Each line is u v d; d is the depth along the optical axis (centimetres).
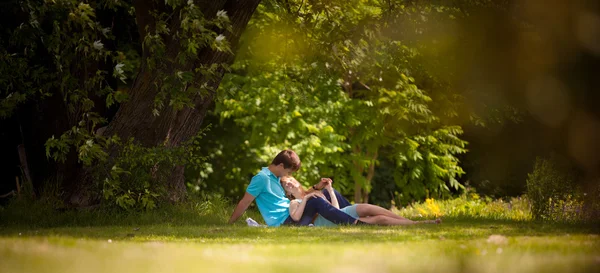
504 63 1040
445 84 1994
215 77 1525
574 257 650
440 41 1611
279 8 1902
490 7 1223
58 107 1563
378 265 574
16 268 555
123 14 1803
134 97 1473
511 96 1062
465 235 967
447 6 1563
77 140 1399
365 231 1078
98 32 1600
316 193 1305
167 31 1387
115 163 1434
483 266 558
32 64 1520
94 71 1585
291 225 1302
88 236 996
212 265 582
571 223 1277
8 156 2144
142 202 1437
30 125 1570
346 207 1313
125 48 2070
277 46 2238
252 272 538
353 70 2273
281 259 630
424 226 1198
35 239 835
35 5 1382
